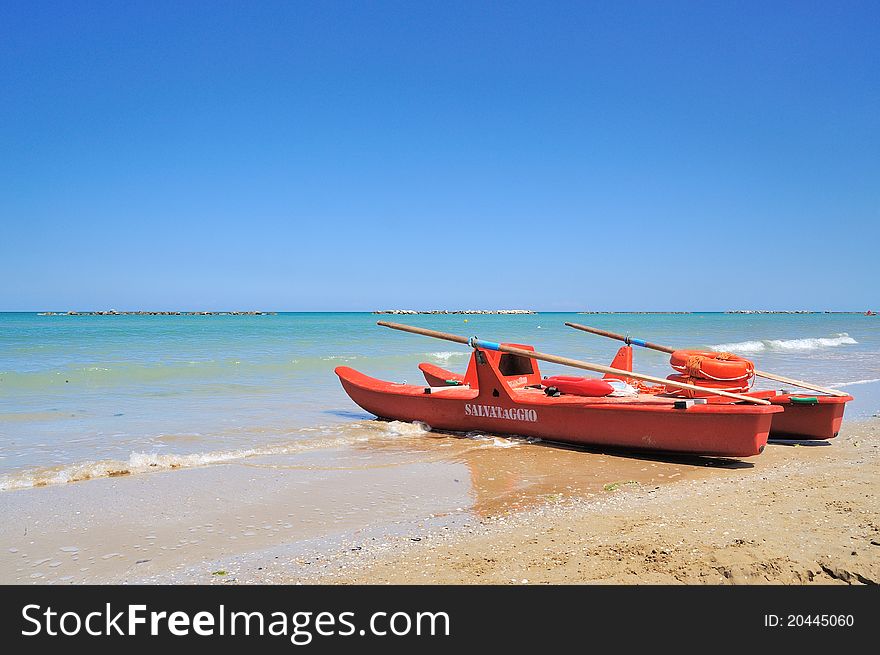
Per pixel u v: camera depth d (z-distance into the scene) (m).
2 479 6.47
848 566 3.89
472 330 43.72
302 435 9.22
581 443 8.57
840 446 8.80
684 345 28.52
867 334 42.84
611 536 4.73
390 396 10.22
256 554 4.64
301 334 34.31
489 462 7.74
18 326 44.00
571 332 40.09
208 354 21.22
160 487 6.36
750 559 4.06
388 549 4.69
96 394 12.83
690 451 7.76
